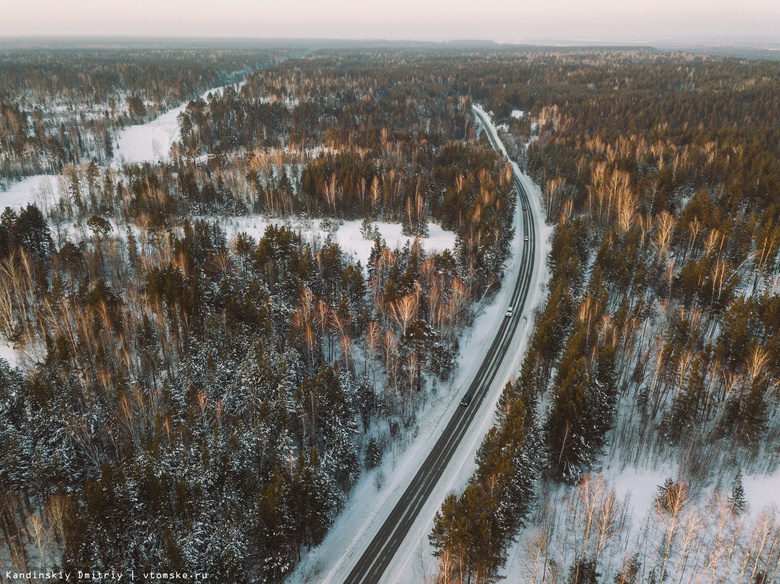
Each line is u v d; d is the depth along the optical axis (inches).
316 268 3427.7
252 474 1963.6
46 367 2375.7
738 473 2037.4
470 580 1752.0
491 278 3757.4
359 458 2468.0
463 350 3265.3
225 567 1692.9
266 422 2113.7
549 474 2194.9
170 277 2908.5
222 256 3341.5
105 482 1692.9
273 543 1780.3
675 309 3097.9
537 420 2246.6
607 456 2310.5
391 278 3368.6
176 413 2178.9
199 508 1779.0
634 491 2100.1
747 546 1744.6
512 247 4682.6
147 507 1755.7
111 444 2234.3
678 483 1924.2
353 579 1903.3
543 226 5196.9
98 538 1633.9
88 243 3964.1
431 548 2005.4
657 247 3548.2
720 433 2332.7
